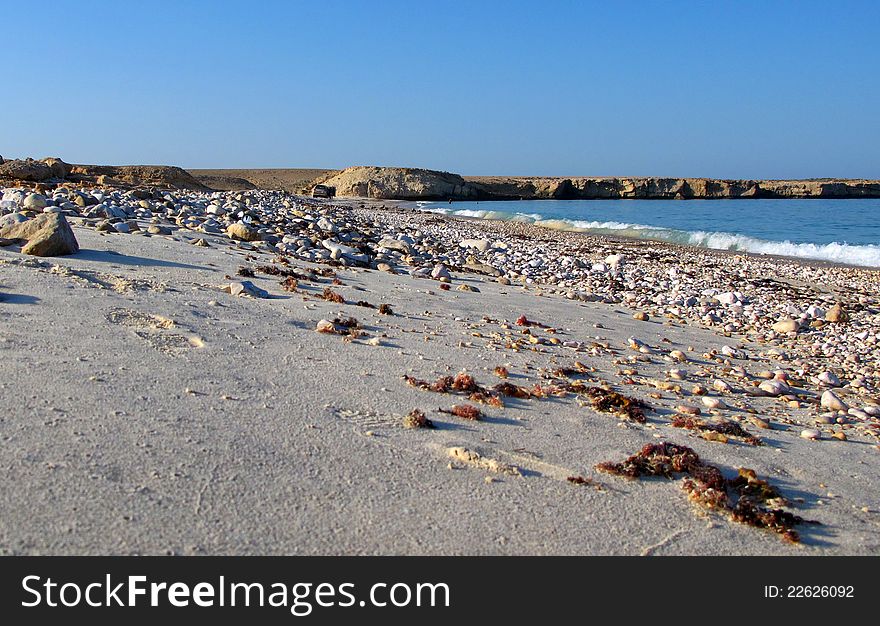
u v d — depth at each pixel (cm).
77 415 440
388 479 421
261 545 343
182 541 335
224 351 614
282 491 390
